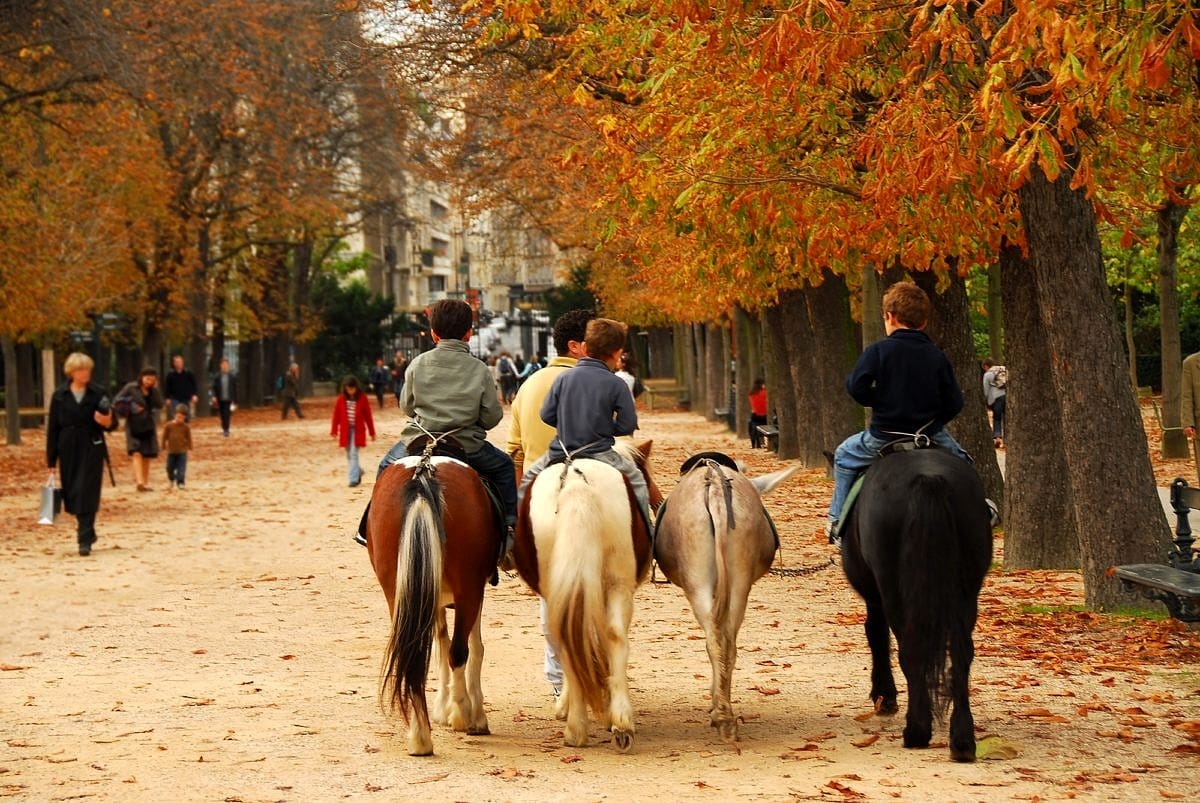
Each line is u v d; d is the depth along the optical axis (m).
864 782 8.55
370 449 49.19
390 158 66.06
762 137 15.65
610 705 9.63
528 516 10.18
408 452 10.80
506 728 10.80
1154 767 8.81
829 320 31.41
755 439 43.69
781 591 17.86
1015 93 13.35
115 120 46.97
